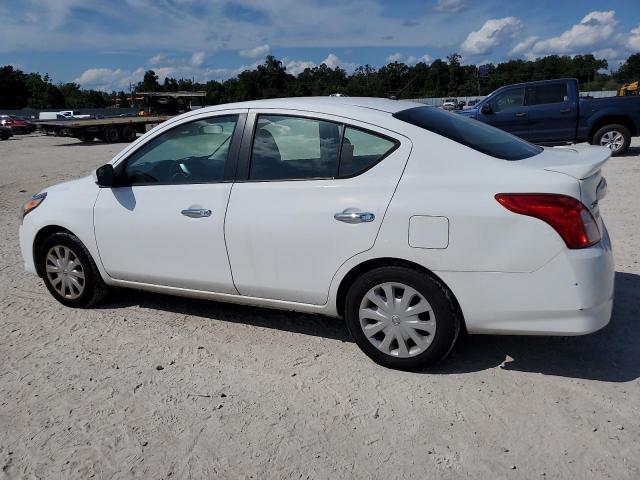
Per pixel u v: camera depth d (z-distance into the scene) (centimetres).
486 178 320
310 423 306
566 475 258
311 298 371
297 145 372
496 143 360
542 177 310
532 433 289
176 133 420
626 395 318
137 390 347
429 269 329
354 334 364
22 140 3478
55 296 489
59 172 1564
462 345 387
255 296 394
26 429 311
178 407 327
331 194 353
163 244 418
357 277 355
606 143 1312
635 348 370
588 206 312
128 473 273
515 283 313
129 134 3027
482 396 324
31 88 9925
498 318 322
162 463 279
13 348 411
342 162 356
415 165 337
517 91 1351
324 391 337
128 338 421
